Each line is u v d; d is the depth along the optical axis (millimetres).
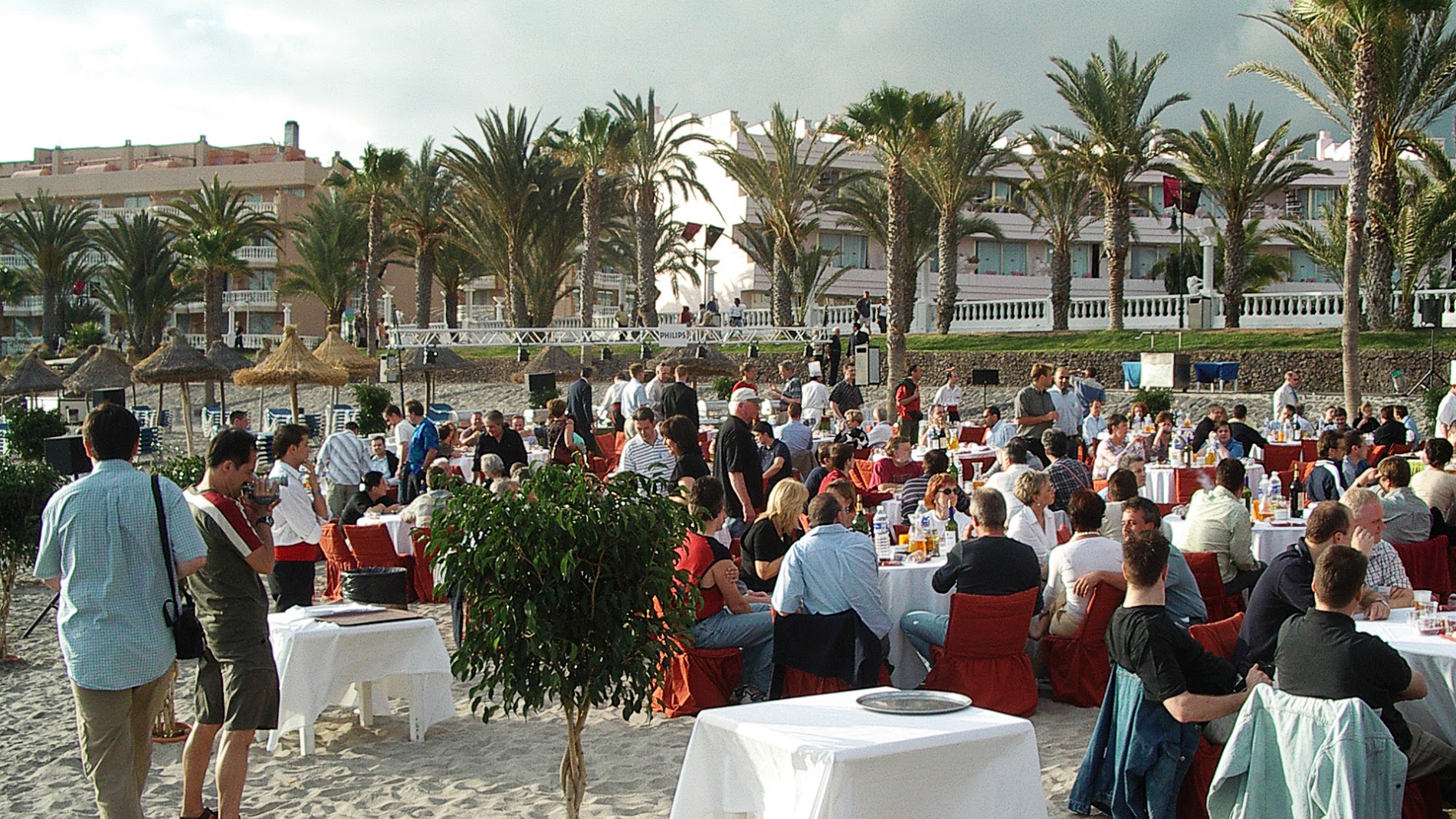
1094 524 7625
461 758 6723
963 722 4551
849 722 4559
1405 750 4805
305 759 6746
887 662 7539
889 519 10945
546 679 4688
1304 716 4527
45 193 65625
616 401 21609
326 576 12055
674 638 5598
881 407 19312
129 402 46938
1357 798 4355
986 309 43969
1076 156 38656
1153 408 27812
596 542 4684
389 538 11156
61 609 4969
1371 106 25781
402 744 6996
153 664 4957
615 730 7203
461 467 17625
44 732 7516
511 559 4613
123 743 4969
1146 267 70438
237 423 16422
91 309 70625
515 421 22078
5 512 9227
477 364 32656
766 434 14828
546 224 45781
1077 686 7492
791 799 4273
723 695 7418
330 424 29641
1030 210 67875
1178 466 15297
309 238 55438
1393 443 16422
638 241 45500
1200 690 5238
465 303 75250
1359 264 26094
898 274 36531
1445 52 29719
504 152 44312
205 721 5461
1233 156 37625
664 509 4898
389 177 48094
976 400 35406
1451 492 9461
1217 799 4777
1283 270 59188
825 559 7035
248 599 5484
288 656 6766
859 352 35844
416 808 5969
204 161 83000
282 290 57125
